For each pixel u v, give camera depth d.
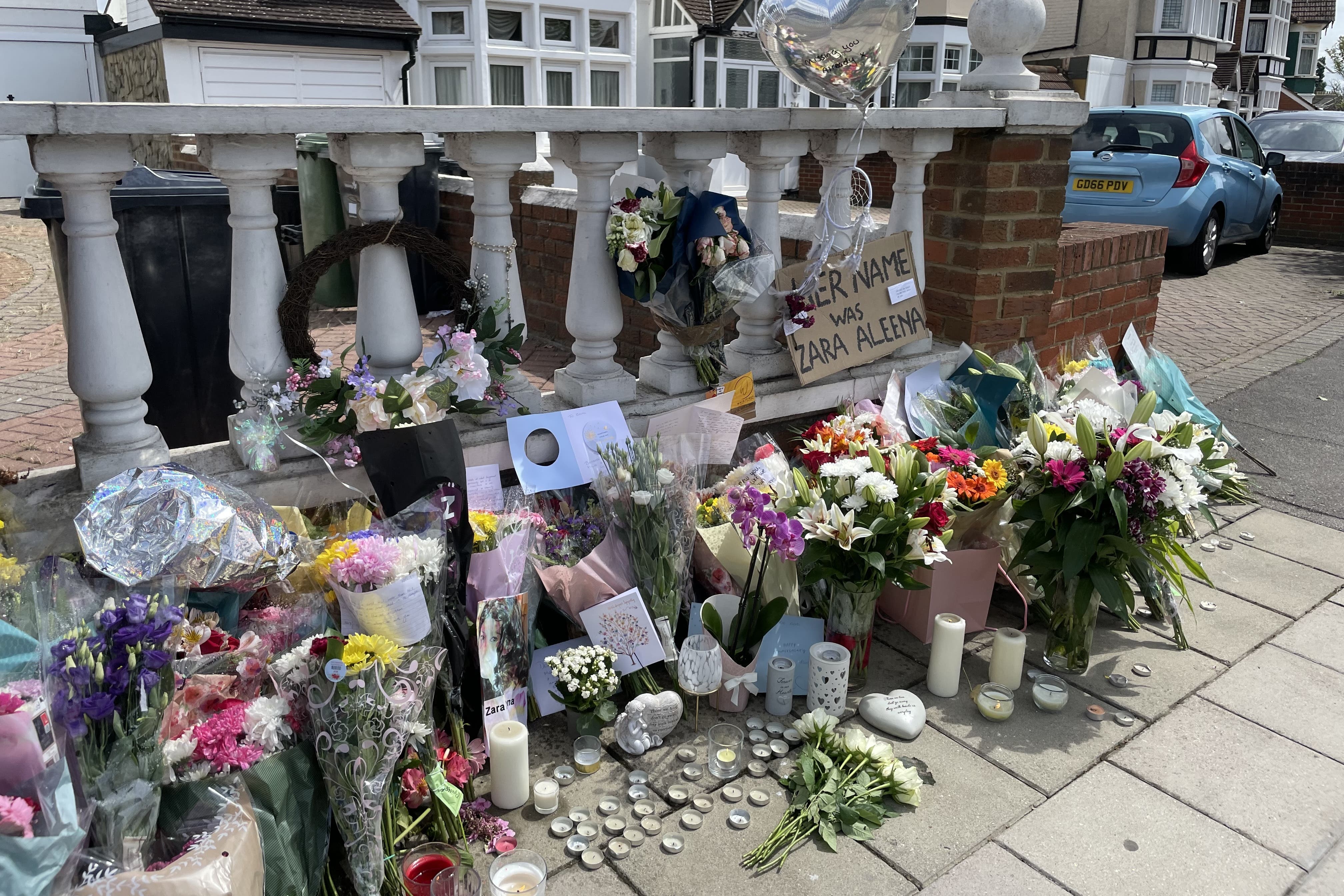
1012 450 3.28
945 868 2.33
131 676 1.85
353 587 2.30
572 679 2.66
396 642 2.29
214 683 2.17
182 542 2.15
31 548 2.31
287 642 2.36
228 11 11.31
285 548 2.34
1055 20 26.19
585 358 3.33
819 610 3.15
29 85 16.00
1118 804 2.55
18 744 1.63
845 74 3.15
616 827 2.42
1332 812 2.53
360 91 12.55
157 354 3.56
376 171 2.77
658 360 3.56
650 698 2.74
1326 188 13.58
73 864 1.72
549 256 6.15
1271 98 37.19
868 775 2.60
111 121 2.23
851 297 3.74
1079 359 4.24
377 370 2.94
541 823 2.47
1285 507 4.50
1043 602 3.44
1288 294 9.73
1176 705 3.01
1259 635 3.41
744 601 2.94
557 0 14.58
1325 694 3.06
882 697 2.90
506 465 3.13
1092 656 3.29
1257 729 2.88
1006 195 3.93
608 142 3.06
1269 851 2.39
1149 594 3.29
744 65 16.42
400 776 2.34
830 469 2.94
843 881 2.28
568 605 2.88
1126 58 25.27
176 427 3.66
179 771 2.03
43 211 2.96
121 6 15.09
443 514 2.51
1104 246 4.78
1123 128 10.34
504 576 2.69
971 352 4.08
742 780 2.65
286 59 11.88
